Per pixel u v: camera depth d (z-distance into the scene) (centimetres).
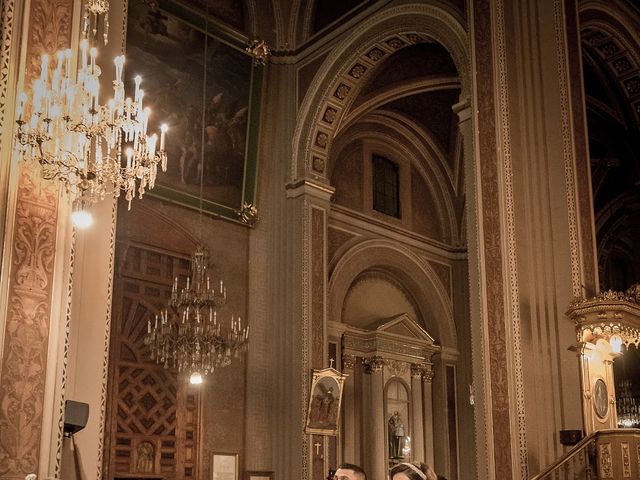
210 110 1401
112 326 1211
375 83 1557
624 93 1429
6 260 623
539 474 843
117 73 621
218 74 1417
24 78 661
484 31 1081
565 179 1038
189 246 1340
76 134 614
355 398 1633
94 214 720
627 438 835
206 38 1405
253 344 1393
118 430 1186
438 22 1241
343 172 1708
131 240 1266
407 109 1806
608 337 927
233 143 1427
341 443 1571
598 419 912
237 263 1405
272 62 1526
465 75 1157
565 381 959
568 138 1055
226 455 1306
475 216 1043
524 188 1030
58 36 693
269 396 1387
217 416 1313
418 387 1738
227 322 1360
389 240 1759
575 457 873
